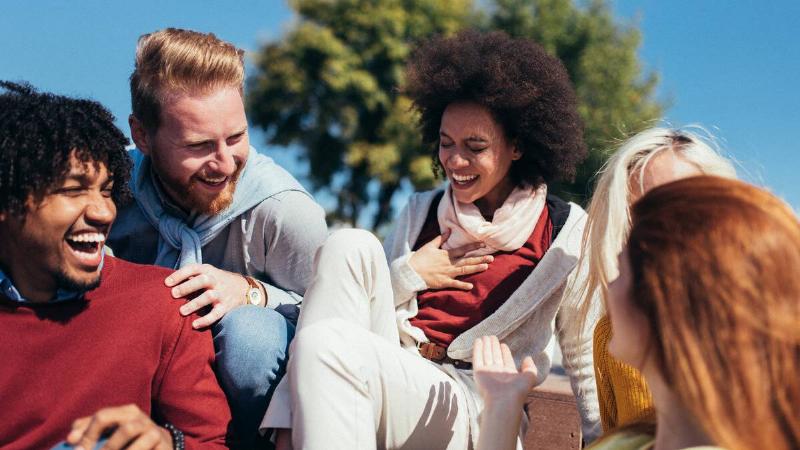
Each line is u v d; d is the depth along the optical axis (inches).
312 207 104.7
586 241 91.4
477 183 102.0
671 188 50.0
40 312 76.2
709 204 47.4
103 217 75.0
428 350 98.4
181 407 80.1
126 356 78.2
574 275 99.9
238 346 85.0
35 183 72.0
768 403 44.8
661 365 48.5
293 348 78.2
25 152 72.0
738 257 45.3
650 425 59.4
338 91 753.0
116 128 78.7
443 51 107.1
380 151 734.5
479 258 100.5
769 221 46.3
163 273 84.3
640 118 646.5
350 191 778.8
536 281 98.7
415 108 112.7
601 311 88.7
